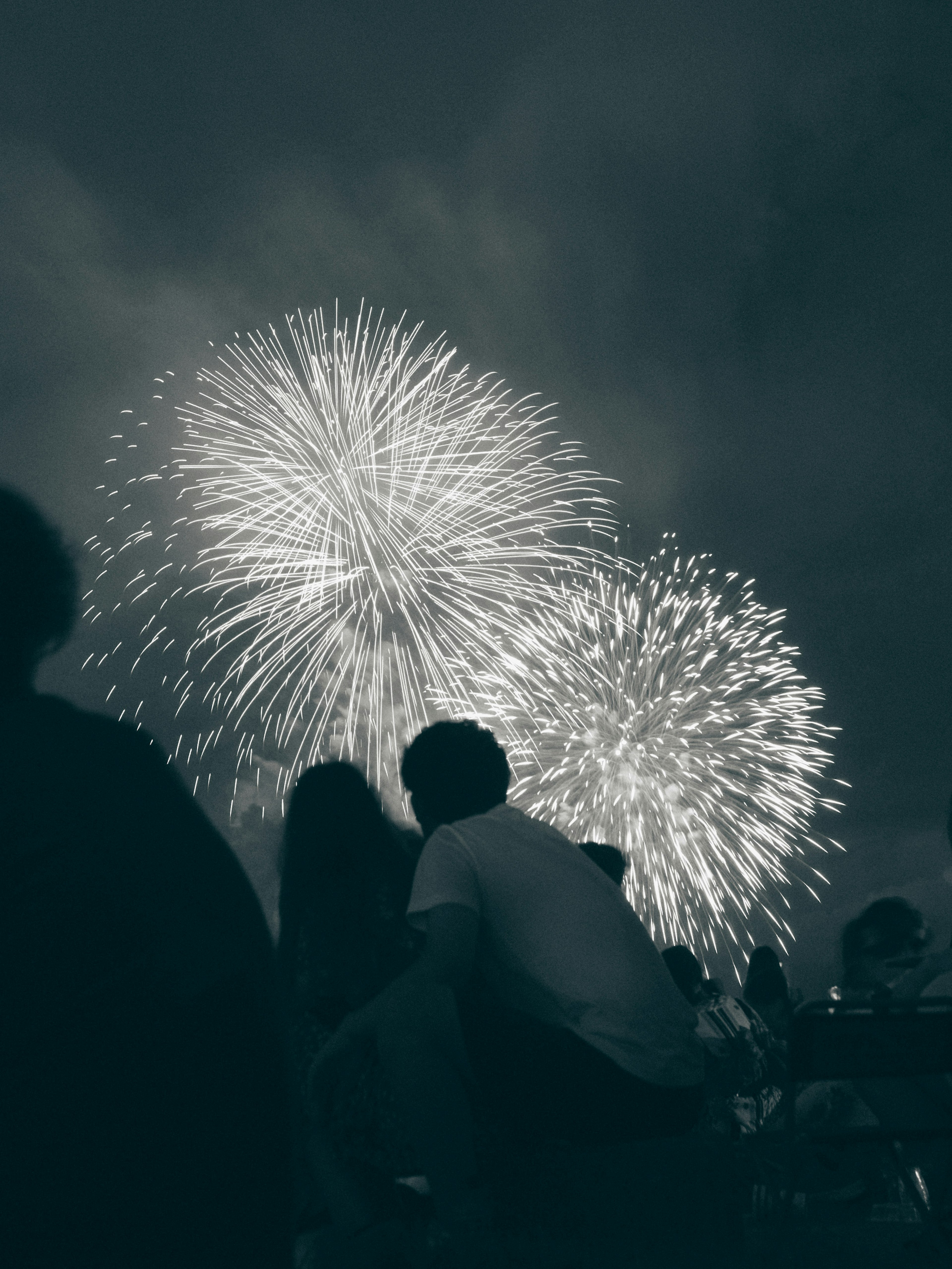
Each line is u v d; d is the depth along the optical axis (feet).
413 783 9.62
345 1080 8.57
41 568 5.28
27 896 4.31
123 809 4.68
